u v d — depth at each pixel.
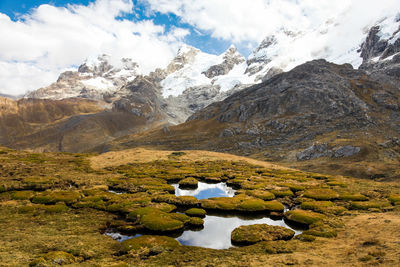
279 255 32.00
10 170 90.62
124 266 29.88
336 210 54.72
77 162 121.38
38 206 56.19
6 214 50.88
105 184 80.38
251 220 52.91
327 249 32.56
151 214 51.50
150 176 97.81
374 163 153.25
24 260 30.16
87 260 32.56
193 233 45.38
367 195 68.75
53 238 39.16
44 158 125.81
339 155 173.00
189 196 67.44
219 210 59.25
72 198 62.41
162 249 36.25
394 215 46.44
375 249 29.28
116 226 47.25
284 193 72.38
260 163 136.88
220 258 32.41
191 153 159.75
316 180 95.31
